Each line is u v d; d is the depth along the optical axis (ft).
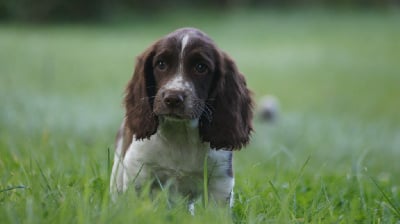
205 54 18.25
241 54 110.11
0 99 44.11
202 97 18.34
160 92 17.80
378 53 115.55
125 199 15.33
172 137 18.49
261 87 79.87
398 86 86.38
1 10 146.72
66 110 44.80
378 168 34.17
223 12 176.45
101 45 113.19
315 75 91.66
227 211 16.44
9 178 18.52
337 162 35.86
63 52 96.89
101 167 21.38
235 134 19.22
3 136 31.01
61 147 27.81
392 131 53.88
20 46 98.07
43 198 15.24
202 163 18.75
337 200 20.20
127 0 165.37
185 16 168.76
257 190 19.61
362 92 80.89
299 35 140.46
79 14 154.92
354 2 185.68
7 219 13.69
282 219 15.42
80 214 13.79
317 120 56.70
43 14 150.20
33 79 65.67
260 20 163.43
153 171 18.78
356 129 51.57
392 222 17.81
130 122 19.16
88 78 72.28
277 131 47.78
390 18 166.81
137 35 139.13
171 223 14.90
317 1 185.98
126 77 75.41
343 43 127.85
